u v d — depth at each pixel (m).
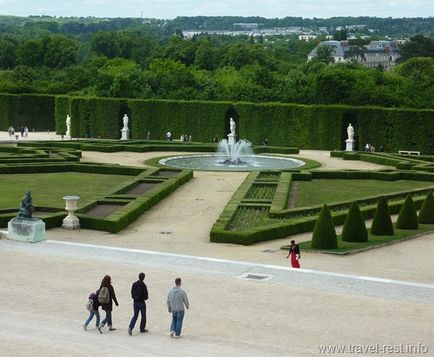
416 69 191.50
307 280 43.81
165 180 81.94
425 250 55.03
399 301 39.78
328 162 111.06
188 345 32.56
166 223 63.44
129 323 35.91
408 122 126.50
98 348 31.95
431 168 94.69
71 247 52.16
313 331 34.69
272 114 135.25
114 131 146.75
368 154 113.44
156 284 42.50
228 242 55.72
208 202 73.50
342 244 55.47
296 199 75.12
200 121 140.00
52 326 34.91
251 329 34.97
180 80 166.38
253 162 108.31
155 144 125.75
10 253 50.06
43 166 92.94
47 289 41.28
